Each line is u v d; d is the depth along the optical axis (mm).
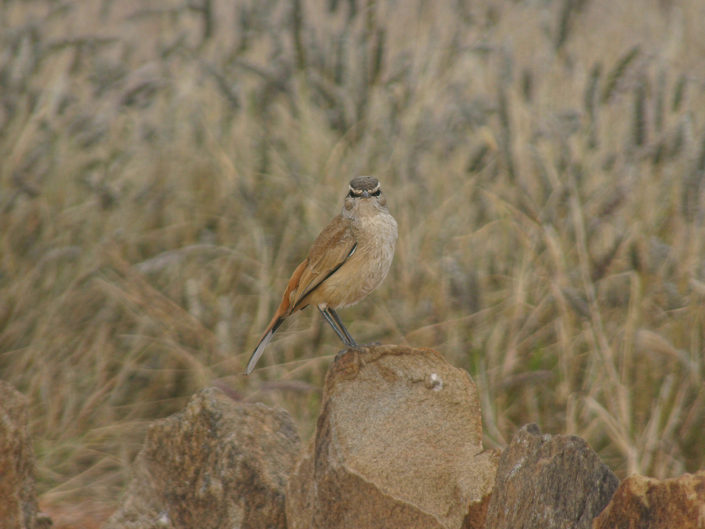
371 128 13211
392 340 11141
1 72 13508
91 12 16484
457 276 10922
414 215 12383
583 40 15562
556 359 11031
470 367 10742
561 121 12695
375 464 6469
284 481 7152
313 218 12477
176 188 13523
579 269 11211
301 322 11945
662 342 10070
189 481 7414
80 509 9688
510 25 15188
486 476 6395
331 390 6898
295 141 13945
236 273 12516
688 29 15938
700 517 4824
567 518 5480
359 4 13984
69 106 13867
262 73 13609
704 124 12625
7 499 7121
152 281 12508
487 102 13203
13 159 12977
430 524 6266
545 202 11805
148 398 11492
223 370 11328
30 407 10930
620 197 11055
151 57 15867
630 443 9391
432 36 14258
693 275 10523
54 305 11695
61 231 12695
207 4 14414
